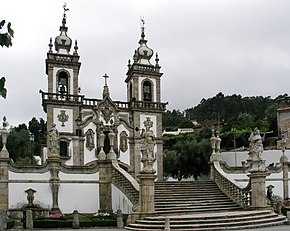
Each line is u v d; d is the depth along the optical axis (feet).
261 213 90.48
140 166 172.76
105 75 173.88
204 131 291.38
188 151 230.89
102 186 113.80
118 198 109.19
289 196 130.00
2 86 18.34
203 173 232.53
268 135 289.12
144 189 92.48
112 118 171.42
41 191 108.17
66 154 164.55
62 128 166.40
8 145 273.95
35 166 108.68
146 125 178.81
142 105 180.34
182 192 111.24
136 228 85.71
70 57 176.04
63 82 174.70
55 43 179.42
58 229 88.12
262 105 475.31
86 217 102.22
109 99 171.63
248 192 103.60
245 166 127.34
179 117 536.42
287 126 246.27
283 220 88.38
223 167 124.47
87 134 167.63
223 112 485.56
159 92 188.03
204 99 542.16
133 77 185.68
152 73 187.52
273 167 130.31
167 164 233.35
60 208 109.19
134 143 173.47
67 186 111.04
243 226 79.92
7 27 18.33
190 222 80.18
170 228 78.43
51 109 166.61
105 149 168.35
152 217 88.33
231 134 284.82
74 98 170.71
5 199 103.96
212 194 112.57
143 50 191.93
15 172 106.52
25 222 88.38
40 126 376.48
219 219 81.92
